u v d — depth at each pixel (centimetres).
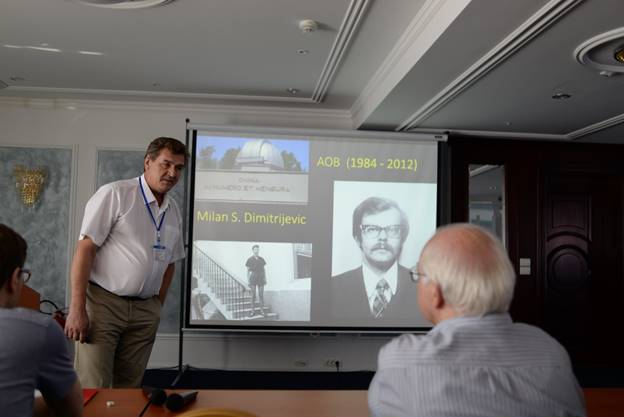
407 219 527
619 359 573
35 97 529
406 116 488
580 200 584
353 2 314
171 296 534
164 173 281
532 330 119
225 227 515
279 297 514
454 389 108
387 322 519
